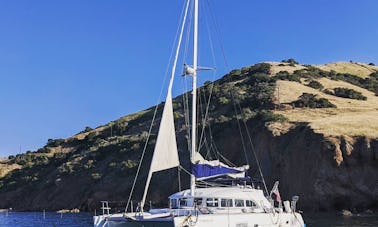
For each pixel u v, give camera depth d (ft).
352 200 171.12
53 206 301.43
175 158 74.33
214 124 270.67
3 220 209.77
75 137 424.87
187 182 240.94
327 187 174.81
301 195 183.73
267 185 205.77
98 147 345.92
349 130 189.67
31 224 175.73
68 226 156.66
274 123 229.66
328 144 180.34
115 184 277.03
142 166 276.82
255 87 314.14
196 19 82.28
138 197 255.09
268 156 217.15
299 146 195.62
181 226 63.52
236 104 294.25
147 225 66.08
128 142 322.75
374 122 203.82
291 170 194.59
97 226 70.08
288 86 301.84
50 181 324.60
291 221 82.79
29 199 322.75
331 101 268.62
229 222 69.36
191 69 79.77
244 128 247.70
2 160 433.89
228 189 77.46
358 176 172.45
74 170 321.32
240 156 235.81
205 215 66.54
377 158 171.94
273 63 397.19
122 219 67.56
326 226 118.93
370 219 138.41
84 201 283.79
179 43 83.46
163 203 242.17
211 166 77.51
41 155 397.80
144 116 389.39
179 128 291.79
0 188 354.33
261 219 74.74
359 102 271.08
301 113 246.68
